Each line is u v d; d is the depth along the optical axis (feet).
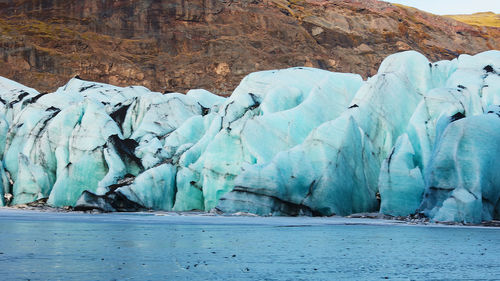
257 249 66.54
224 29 595.47
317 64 592.60
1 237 78.43
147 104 243.40
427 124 182.09
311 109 206.39
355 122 184.55
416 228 120.06
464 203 139.03
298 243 76.23
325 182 173.58
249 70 554.87
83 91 281.54
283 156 177.78
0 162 223.71
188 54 566.77
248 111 217.56
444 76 211.82
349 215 176.04
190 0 600.80
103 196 185.78
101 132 217.56
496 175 146.72
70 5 580.71
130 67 532.32
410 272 48.80
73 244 69.00
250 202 171.83
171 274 45.62
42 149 221.87
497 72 197.26
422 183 169.48
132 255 58.03
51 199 203.92
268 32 604.90
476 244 78.48
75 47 536.01
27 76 500.33
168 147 220.64
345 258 58.54
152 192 196.03
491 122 148.66
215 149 199.00
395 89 200.13
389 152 181.37
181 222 129.18
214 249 65.41
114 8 585.63
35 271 45.88
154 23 583.99
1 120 240.94
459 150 146.41
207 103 266.98
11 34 527.81
